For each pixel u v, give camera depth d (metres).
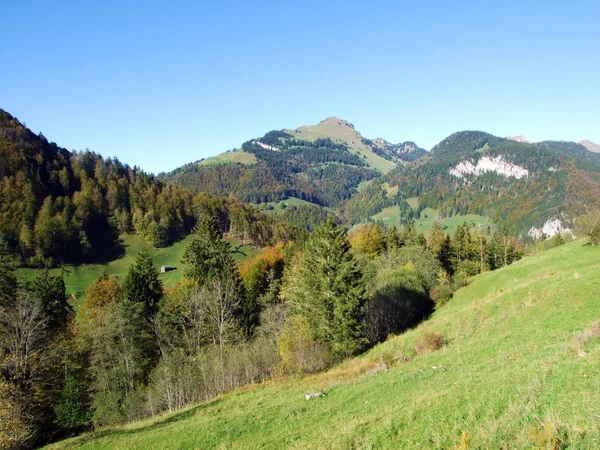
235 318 58.47
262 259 95.69
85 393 41.28
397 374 25.72
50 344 41.38
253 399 30.58
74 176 163.00
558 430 9.66
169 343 50.31
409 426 13.86
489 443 10.41
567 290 28.77
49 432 38.16
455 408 13.78
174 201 166.00
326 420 19.95
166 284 115.25
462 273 83.06
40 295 56.94
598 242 50.97
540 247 120.19
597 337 16.53
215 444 21.09
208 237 72.25
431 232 111.56
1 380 31.53
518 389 13.11
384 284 57.91
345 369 35.97
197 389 39.69
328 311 44.72
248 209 196.88
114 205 155.88
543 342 20.70
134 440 24.78
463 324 36.22
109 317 44.31
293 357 38.72
